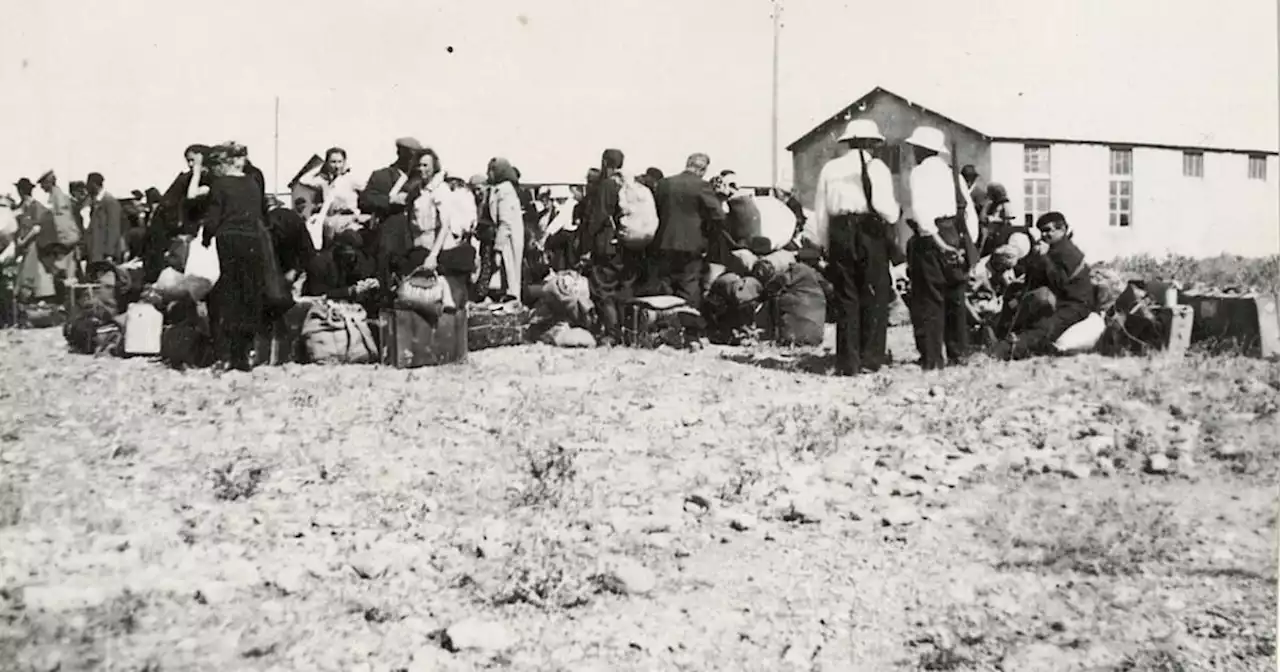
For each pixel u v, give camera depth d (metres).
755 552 5.51
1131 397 7.36
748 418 7.21
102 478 6.21
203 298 8.58
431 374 8.34
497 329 9.45
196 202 8.51
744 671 4.60
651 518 5.76
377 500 6.01
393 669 4.58
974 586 5.20
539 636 4.82
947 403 7.43
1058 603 5.08
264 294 8.39
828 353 9.01
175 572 5.37
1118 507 5.83
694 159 8.88
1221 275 8.43
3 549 5.55
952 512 5.90
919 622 4.92
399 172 8.66
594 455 6.61
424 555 5.46
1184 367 7.97
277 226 8.52
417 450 6.68
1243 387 7.44
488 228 9.52
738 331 9.44
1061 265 8.45
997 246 8.53
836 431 6.98
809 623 4.88
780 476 6.29
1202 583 5.28
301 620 4.95
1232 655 4.76
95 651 4.78
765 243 9.36
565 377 8.28
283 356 8.65
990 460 6.53
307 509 5.94
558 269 9.97
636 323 9.41
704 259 9.58
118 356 8.79
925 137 8.25
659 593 5.14
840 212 8.07
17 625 4.93
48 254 8.88
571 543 5.55
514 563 5.34
